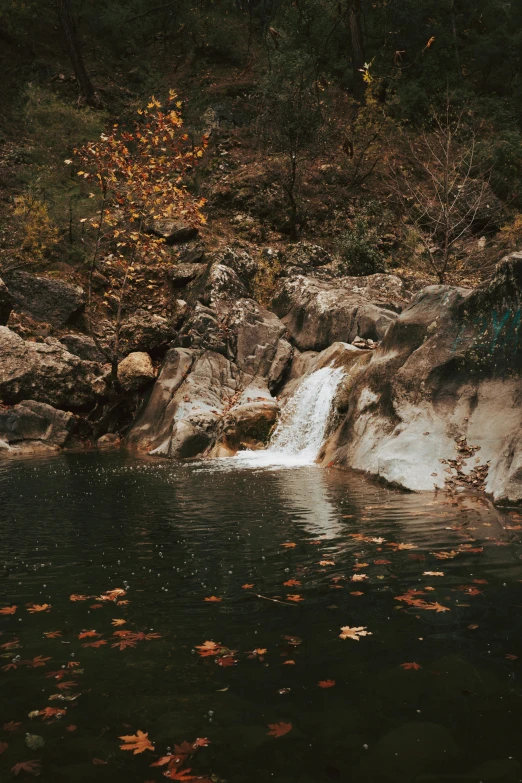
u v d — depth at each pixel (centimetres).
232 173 2309
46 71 2645
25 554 525
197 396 1377
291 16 1917
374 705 263
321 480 887
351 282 1683
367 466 915
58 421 1409
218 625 358
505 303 885
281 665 303
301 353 1495
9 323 1623
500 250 2052
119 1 2972
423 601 384
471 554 487
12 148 2280
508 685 275
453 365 918
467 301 948
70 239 1936
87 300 1775
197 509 700
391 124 2398
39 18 2802
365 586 418
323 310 1480
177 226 1962
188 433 1242
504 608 367
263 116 2281
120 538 573
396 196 2275
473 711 255
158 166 1459
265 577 446
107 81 2714
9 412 1363
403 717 253
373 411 1001
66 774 221
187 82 2688
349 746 234
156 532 594
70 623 367
